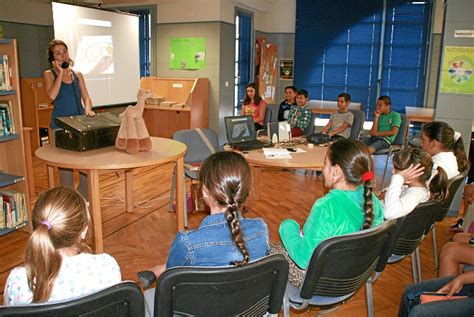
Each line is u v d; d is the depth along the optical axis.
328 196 1.58
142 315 1.09
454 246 2.11
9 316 0.93
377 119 5.15
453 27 3.67
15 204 3.14
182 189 3.19
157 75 7.37
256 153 3.34
